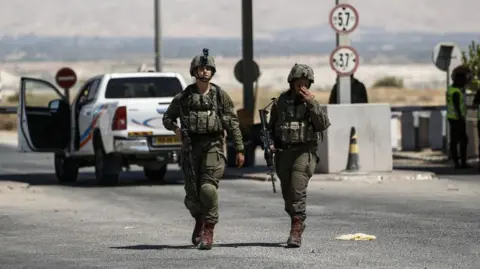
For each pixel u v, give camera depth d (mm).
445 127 96625
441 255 37000
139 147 68500
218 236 42938
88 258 37281
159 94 72000
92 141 71062
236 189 65625
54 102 74250
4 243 41844
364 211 51969
